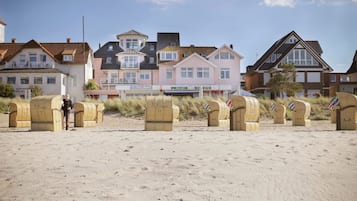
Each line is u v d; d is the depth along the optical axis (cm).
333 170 821
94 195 648
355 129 1978
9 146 1210
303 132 1731
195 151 1078
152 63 7112
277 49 6975
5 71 6262
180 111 3453
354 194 645
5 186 714
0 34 7494
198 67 6675
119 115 3500
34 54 6531
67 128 2148
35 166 887
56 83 6262
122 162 927
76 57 6669
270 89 6378
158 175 788
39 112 1967
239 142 1273
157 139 1379
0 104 3788
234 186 697
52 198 634
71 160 959
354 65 8050
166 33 7794
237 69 6819
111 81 6906
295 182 722
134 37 7381
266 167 853
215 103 2553
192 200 616
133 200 618
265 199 620
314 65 6788
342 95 1986
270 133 1650
